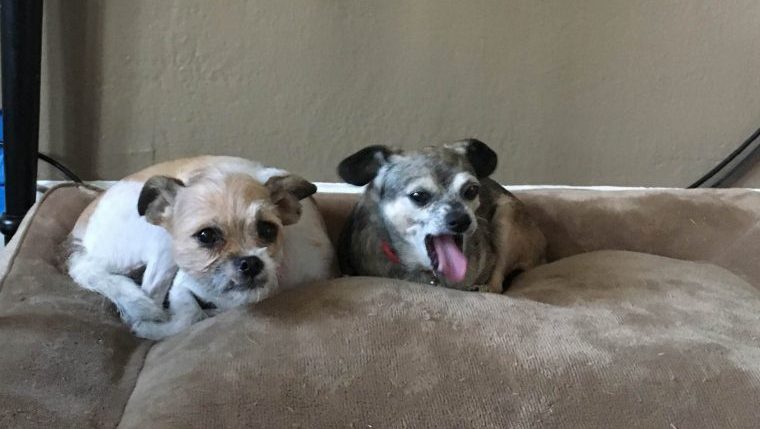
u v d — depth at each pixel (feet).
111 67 7.32
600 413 4.10
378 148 6.04
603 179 8.52
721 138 8.54
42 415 4.00
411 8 7.65
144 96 7.47
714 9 8.06
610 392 4.20
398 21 7.66
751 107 8.46
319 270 5.83
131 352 4.89
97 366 4.53
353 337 4.54
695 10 8.04
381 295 5.00
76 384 4.31
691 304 5.48
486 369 4.32
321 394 4.14
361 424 4.01
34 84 6.59
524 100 8.11
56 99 7.35
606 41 8.04
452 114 8.06
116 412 4.16
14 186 6.81
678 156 8.55
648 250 7.14
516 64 7.98
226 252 4.59
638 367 4.38
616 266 6.23
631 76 8.18
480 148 6.15
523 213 6.77
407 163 5.84
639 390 4.22
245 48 7.50
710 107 8.42
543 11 7.84
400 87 7.89
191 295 5.27
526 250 6.70
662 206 7.23
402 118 8.00
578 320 4.92
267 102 7.71
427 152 5.95
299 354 4.40
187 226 4.65
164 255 5.29
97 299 5.32
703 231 7.11
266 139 7.83
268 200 4.89
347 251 6.45
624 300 5.47
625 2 7.93
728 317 5.32
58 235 6.12
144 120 7.55
